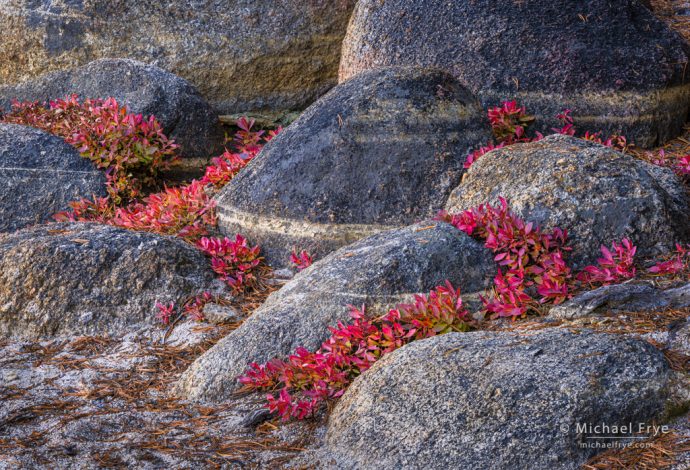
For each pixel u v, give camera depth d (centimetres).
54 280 509
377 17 693
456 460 324
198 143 762
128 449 383
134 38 830
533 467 317
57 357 479
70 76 808
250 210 577
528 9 650
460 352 362
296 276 489
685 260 459
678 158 611
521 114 621
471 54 648
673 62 647
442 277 447
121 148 692
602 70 632
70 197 674
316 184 562
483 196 506
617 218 473
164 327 504
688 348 367
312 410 390
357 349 418
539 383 334
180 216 602
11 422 413
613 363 338
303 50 843
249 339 437
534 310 441
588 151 501
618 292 422
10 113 789
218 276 540
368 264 452
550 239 464
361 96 578
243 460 367
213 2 827
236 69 834
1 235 557
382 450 340
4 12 842
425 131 564
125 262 516
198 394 425
